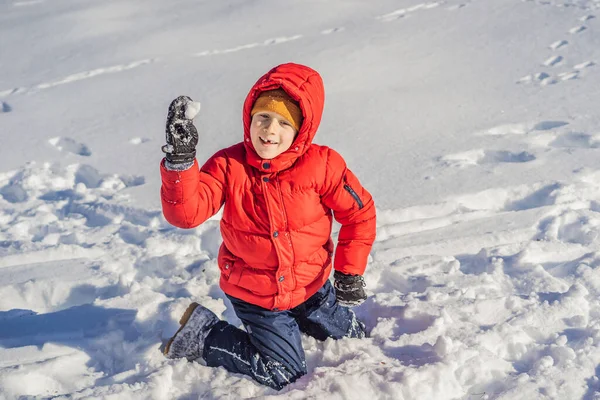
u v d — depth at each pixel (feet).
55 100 19.86
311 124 7.64
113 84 21.12
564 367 8.04
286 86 7.43
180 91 20.17
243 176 7.80
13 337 9.17
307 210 7.87
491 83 19.20
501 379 7.97
